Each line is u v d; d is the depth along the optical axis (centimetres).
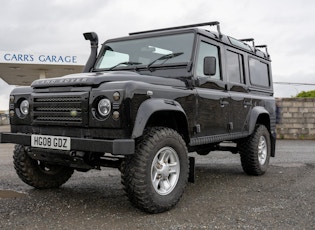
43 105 383
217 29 513
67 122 364
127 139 333
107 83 350
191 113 424
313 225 334
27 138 393
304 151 958
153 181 366
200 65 459
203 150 588
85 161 368
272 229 323
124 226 329
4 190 470
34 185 461
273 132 655
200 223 339
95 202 413
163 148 372
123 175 354
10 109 420
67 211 376
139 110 346
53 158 391
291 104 1359
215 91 483
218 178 573
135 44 499
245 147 578
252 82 606
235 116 525
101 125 343
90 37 528
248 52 604
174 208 392
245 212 377
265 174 610
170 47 466
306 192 471
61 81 375
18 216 357
